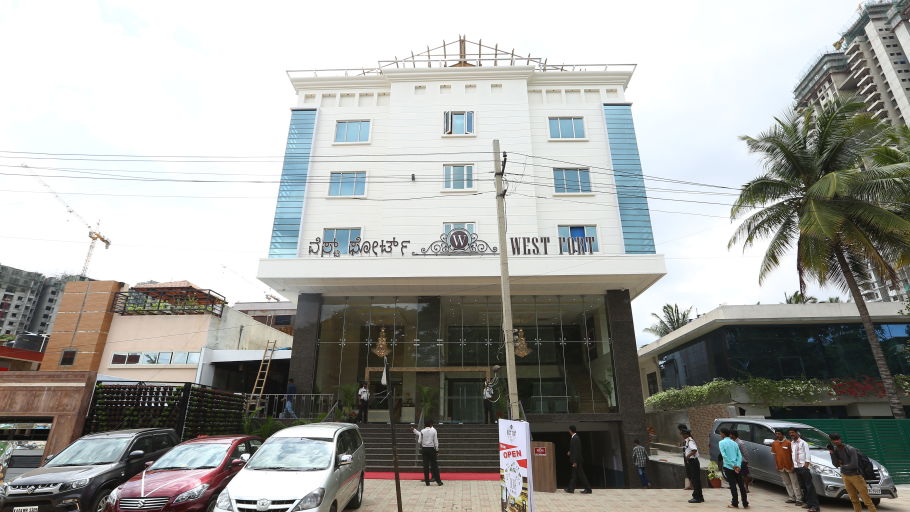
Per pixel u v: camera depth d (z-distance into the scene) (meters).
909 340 23.94
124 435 10.94
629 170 24.41
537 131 25.42
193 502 8.23
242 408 19.28
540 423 21.50
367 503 11.18
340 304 23.38
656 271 20.58
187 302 25.78
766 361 23.55
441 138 25.00
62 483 9.15
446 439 18.20
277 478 8.12
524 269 20.73
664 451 25.81
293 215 23.86
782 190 18.80
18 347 30.81
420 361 22.36
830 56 102.31
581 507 11.48
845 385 22.28
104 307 25.03
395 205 23.83
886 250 18.45
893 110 89.25
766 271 19.80
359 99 26.62
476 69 26.03
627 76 26.42
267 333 30.89
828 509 11.41
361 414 20.53
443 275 20.73
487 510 10.57
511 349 11.31
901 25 90.44
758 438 13.87
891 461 15.23
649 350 32.69
